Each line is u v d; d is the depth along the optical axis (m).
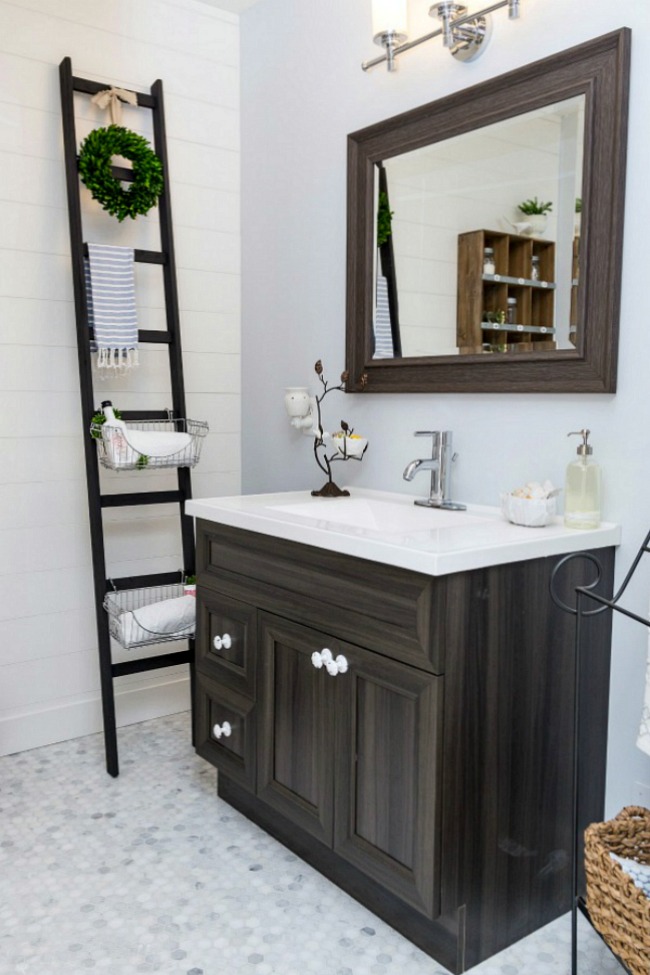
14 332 2.50
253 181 2.87
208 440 2.96
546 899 1.75
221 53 2.85
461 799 1.55
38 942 1.67
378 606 1.62
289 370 2.76
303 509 2.18
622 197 1.72
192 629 2.45
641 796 1.78
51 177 2.52
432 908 1.53
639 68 1.68
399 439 2.36
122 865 1.96
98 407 2.68
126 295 2.51
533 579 1.63
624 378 1.76
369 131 2.31
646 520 1.74
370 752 1.67
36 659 2.63
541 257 1.89
